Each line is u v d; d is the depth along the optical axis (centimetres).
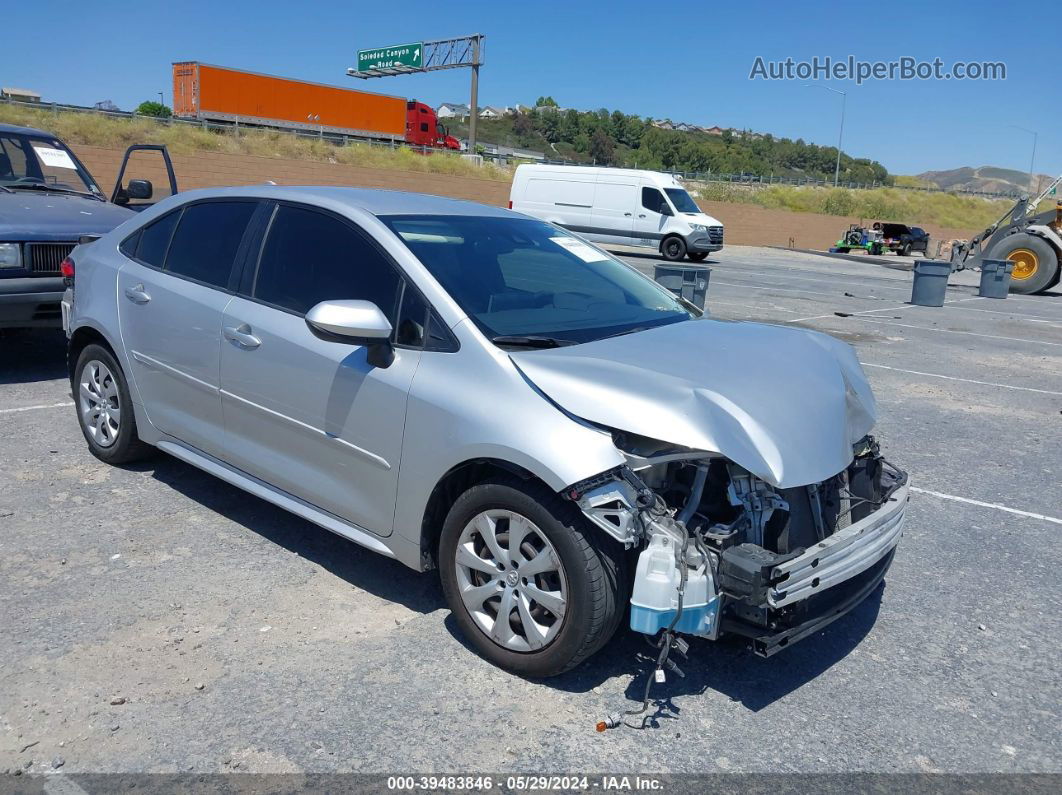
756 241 4684
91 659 335
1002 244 2245
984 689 348
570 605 313
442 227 416
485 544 343
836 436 340
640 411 310
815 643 377
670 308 454
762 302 1670
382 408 360
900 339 1271
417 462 350
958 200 7062
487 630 342
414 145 4809
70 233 704
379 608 386
